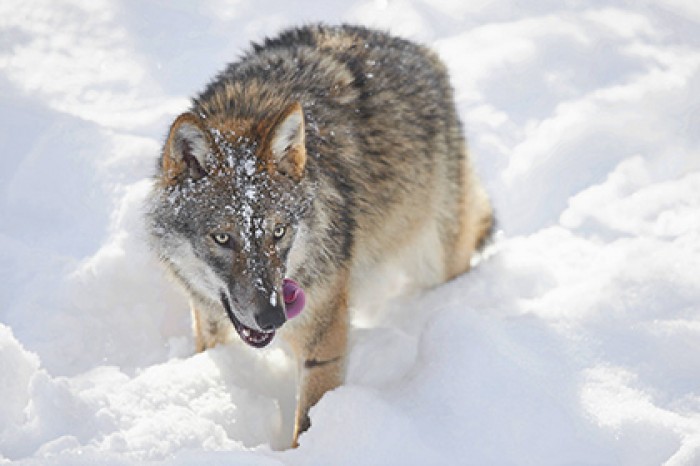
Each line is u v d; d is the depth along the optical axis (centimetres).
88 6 3356
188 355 2209
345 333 2014
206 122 1844
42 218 2431
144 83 3048
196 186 1723
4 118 2688
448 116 2392
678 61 3225
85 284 2241
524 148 2873
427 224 2355
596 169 2795
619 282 2142
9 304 2192
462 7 3528
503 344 1905
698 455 1611
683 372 1884
